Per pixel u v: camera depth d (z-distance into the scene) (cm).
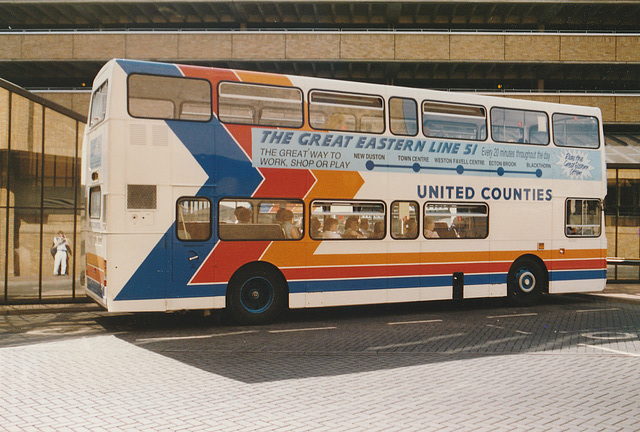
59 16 3094
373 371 695
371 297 1115
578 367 727
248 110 1019
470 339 913
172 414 519
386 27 3131
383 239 1127
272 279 1042
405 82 3136
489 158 1244
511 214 1266
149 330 988
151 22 3172
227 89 1005
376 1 2859
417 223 1162
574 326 1045
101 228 960
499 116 1262
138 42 2802
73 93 2742
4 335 934
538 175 1299
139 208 939
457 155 1207
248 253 1013
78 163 1358
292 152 1048
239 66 2944
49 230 1620
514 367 723
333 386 623
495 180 1248
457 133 1212
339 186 1085
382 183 1127
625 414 533
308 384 630
